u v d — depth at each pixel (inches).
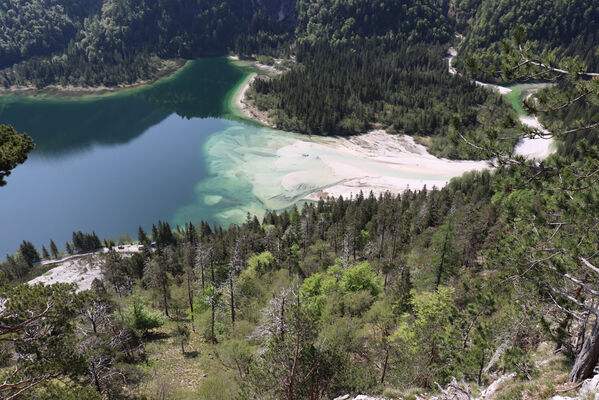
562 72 511.5
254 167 5959.6
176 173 5890.8
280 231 3799.2
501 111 7180.1
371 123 7490.2
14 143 610.2
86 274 3902.6
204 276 2188.7
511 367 778.8
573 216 632.4
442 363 982.4
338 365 887.1
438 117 7081.7
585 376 633.6
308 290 1920.5
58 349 633.6
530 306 858.1
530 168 602.9
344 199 5098.4
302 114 7396.7
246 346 1358.3
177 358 1647.4
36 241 4835.1
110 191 5551.2
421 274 1758.1
